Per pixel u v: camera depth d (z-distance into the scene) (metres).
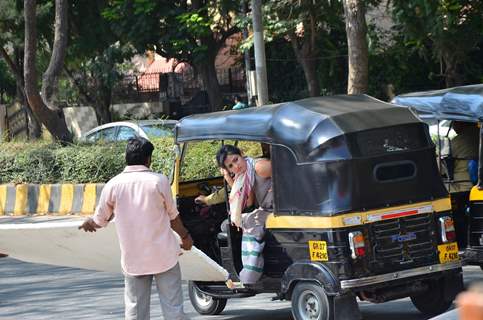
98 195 22.33
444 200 10.09
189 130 10.97
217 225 11.49
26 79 25.42
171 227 8.61
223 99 39.75
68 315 12.02
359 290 9.35
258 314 11.53
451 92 12.24
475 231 11.89
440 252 9.98
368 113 9.81
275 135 9.86
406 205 9.75
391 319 10.59
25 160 24.06
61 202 23.02
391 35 33.12
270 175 10.12
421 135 10.02
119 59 37.16
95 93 41.09
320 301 9.44
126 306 8.55
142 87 47.25
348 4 20.25
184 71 45.88
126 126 24.67
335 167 9.39
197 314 11.76
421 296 10.51
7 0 33.44
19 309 12.75
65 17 26.23
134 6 32.50
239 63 40.41
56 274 15.80
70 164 23.27
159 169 21.05
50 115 25.80
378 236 9.52
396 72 33.66
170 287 8.47
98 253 10.18
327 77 36.06
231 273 10.45
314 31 31.08
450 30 26.66
